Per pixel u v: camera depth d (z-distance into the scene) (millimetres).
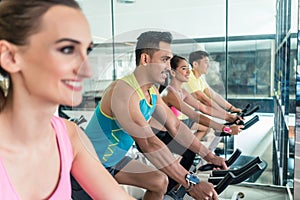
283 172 2852
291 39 2350
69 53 527
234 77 3914
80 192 810
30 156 630
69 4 536
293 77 2262
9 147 604
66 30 517
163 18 4090
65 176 710
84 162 791
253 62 3834
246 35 3854
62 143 715
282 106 3088
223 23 3893
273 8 3713
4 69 534
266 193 2770
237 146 3223
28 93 553
